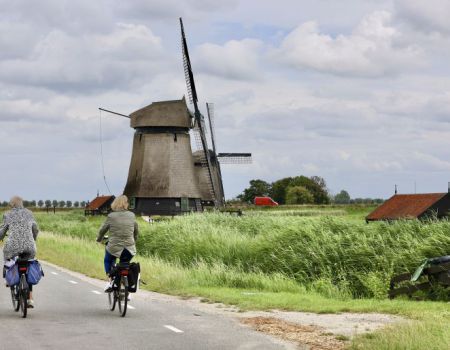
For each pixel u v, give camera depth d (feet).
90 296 53.88
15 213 42.16
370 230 73.15
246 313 44.55
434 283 55.16
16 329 37.40
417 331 31.94
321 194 575.79
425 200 196.34
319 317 42.57
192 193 268.00
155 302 50.72
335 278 65.05
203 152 269.44
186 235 95.61
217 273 66.54
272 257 73.67
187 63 257.55
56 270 79.61
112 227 43.29
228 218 116.57
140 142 271.90
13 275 41.65
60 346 32.37
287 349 31.91
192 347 32.35
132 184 271.69
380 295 57.41
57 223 195.62
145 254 101.65
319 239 71.77
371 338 33.78
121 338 34.73
